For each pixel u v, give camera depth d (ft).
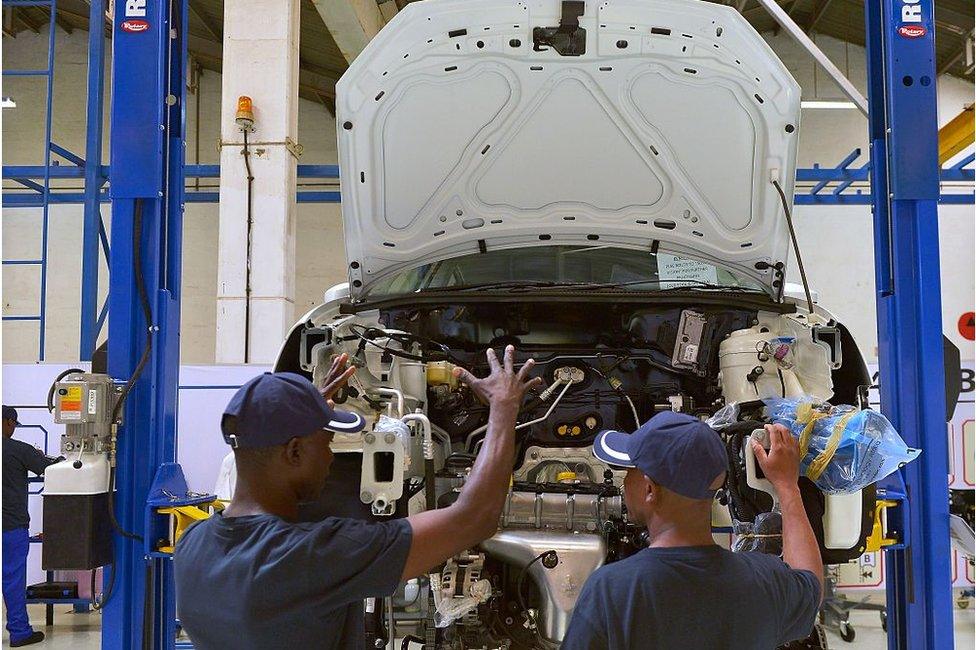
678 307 11.11
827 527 8.48
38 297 44.06
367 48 10.14
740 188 11.27
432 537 5.62
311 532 5.42
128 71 10.48
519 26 10.21
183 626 5.63
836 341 10.18
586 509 9.61
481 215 11.73
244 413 5.66
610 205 11.71
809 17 44.04
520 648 9.22
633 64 10.51
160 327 10.54
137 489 10.20
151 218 10.52
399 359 10.78
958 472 21.33
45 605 21.12
